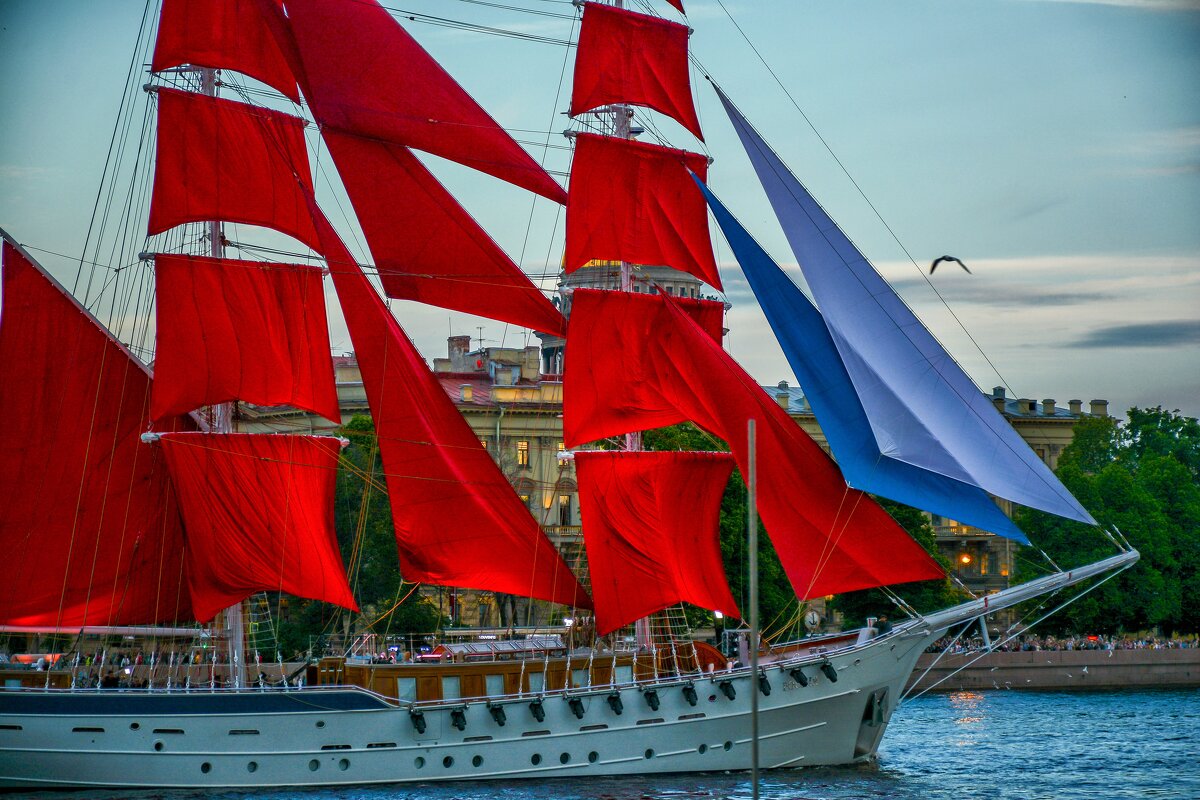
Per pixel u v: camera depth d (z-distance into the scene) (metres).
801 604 74.31
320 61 75.81
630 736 70.25
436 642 77.88
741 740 71.12
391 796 66.50
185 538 72.69
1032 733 93.88
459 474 74.38
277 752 67.56
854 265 73.75
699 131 80.88
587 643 75.06
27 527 72.19
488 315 77.19
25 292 71.75
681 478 76.38
